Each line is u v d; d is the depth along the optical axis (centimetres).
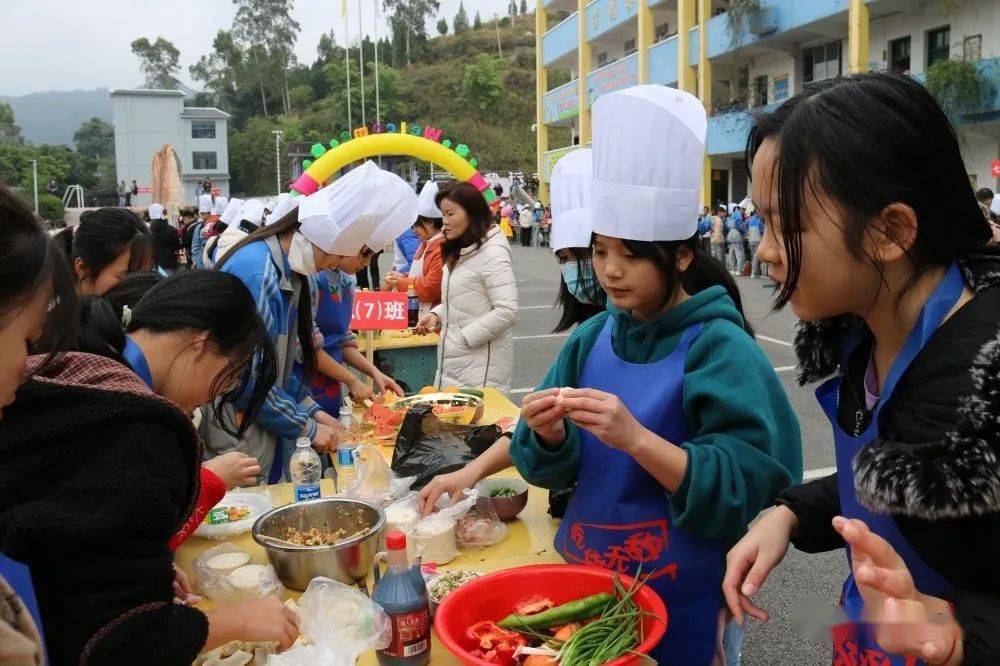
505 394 380
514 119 5444
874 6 1542
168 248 1111
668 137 145
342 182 270
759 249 103
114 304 183
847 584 119
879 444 91
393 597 144
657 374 158
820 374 120
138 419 119
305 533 187
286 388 281
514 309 369
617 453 161
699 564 154
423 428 246
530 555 191
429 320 468
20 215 81
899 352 96
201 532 204
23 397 114
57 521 106
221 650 149
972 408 82
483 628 145
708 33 1980
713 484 140
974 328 88
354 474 238
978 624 81
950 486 81
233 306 151
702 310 156
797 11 1689
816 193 91
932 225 91
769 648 276
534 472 170
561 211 238
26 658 77
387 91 5216
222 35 7238
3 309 79
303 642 149
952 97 1319
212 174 5662
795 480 159
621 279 155
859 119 89
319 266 277
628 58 2331
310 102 7169
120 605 110
